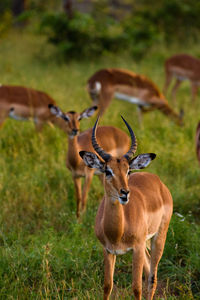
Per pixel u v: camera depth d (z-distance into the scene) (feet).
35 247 28.96
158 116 62.39
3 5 153.79
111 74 61.41
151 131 53.01
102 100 61.21
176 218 29.84
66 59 96.37
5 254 27.76
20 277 25.85
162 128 54.03
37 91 53.72
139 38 98.73
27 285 25.63
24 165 42.88
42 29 99.50
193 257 27.20
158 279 26.99
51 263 27.09
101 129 38.27
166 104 61.77
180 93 79.92
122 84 61.93
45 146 47.26
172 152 45.50
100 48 96.84
